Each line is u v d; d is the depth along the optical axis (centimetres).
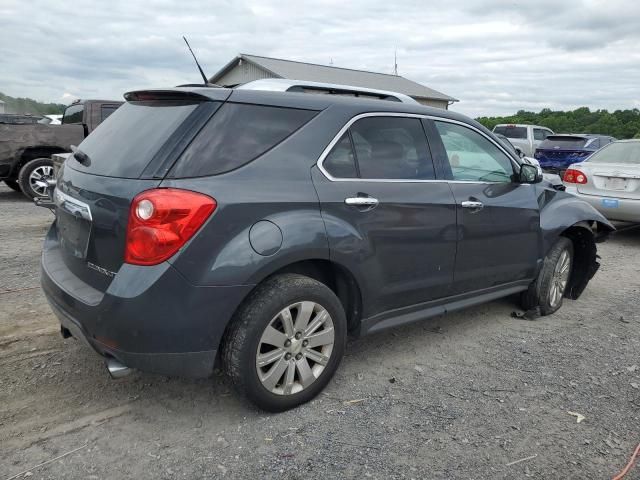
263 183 284
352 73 3080
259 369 289
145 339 258
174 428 289
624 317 490
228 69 2994
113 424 291
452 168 387
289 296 289
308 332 306
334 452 273
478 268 404
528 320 475
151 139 281
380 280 337
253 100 297
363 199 320
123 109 334
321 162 311
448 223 371
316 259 307
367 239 323
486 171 420
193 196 259
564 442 290
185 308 260
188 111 284
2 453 263
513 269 437
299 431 290
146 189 260
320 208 302
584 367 381
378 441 284
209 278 262
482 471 263
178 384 334
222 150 278
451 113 405
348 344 408
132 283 255
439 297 384
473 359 389
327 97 332
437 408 319
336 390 336
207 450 271
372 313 343
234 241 269
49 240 359
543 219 458
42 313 435
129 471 254
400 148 357
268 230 279
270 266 279
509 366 379
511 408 322
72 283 293
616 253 762
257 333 281
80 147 338
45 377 335
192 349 267
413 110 372
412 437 289
